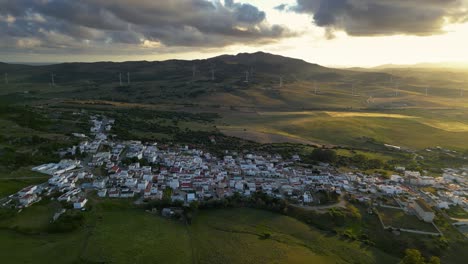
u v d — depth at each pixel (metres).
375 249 128.88
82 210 136.50
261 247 124.06
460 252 127.69
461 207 163.00
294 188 171.62
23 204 133.25
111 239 120.31
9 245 110.19
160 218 140.38
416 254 115.69
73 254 109.50
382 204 161.12
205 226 137.25
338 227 141.25
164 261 111.44
